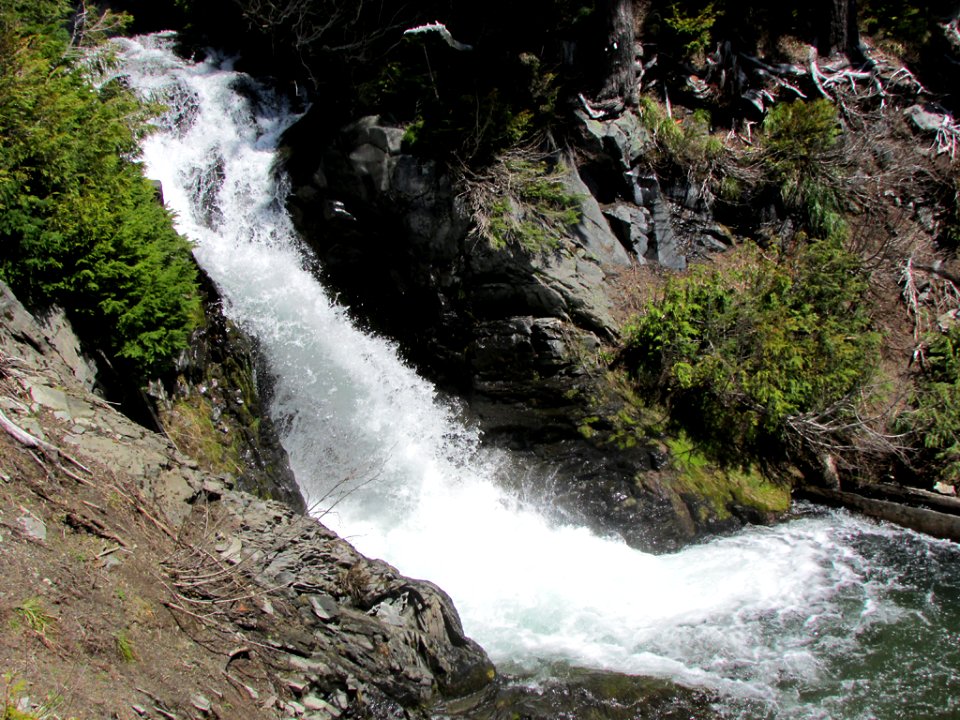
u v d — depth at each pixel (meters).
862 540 9.32
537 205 10.27
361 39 11.59
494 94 9.98
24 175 6.27
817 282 10.45
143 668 4.30
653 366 10.02
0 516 4.50
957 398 10.45
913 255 12.00
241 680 4.73
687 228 11.62
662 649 7.25
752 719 6.31
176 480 5.88
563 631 7.52
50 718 3.62
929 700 6.66
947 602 8.08
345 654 5.36
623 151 11.04
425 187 10.10
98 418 5.95
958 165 12.98
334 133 10.76
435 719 5.58
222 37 13.93
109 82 8.53
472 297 10.23
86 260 6.70
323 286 10.84
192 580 5.16
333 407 9.94
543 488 9.70
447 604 6.27
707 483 9.67
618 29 10.97
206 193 11.08
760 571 8.61
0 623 3.93
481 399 10.20
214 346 8.89
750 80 13.03
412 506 9.64
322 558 6.03
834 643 7.38
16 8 7.54
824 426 9.94
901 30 14.75
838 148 12.19
